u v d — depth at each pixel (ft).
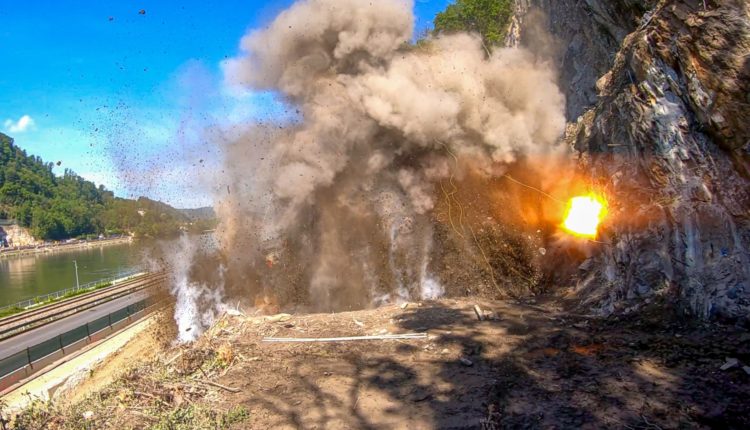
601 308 24.85
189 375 20.17
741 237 21.02
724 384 15.97
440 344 22.29
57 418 17.49
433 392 17.71
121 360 44.27
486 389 17.56
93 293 116.78
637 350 19.27
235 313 28.84
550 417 15.31
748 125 21.71
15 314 94.79
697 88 23.73
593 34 37.88
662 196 24.43
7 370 54.19
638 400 15.70
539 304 28.89
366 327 25.38
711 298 20.40
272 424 16.07
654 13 28.04
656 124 25.38
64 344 62.95
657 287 22.89
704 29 23.76
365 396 17.72
